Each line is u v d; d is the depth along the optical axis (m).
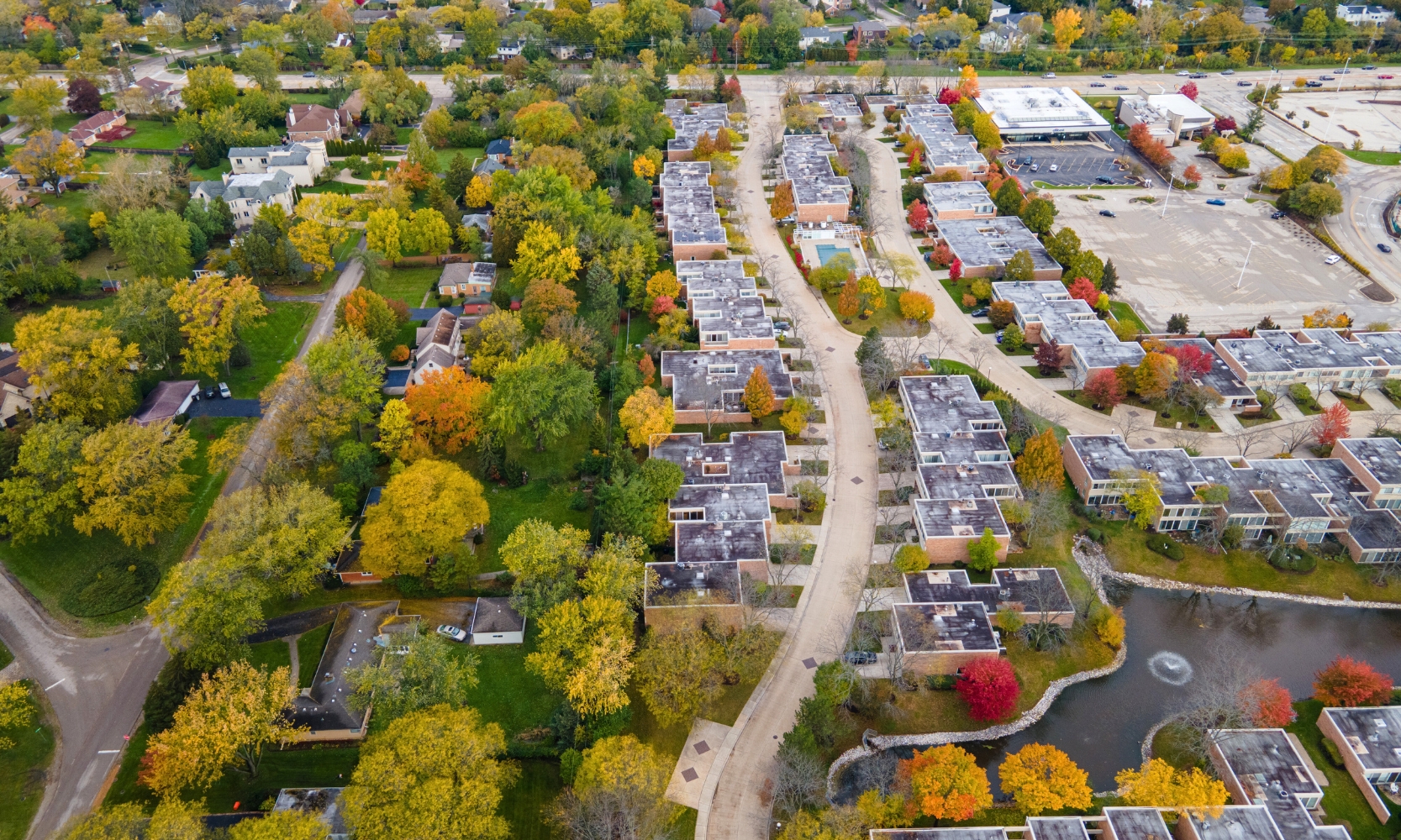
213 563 136.25
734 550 156.88
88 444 156.75
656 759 121.81
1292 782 124.00
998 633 149.25
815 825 112.81
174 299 198.38
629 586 140.62
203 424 190.62
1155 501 164.88
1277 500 166.50
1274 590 159.88
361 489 170.12
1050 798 117.50
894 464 183.25
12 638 148.38
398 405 171.75
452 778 111.00
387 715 123.06
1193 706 139.50
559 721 129.50
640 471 166.88
